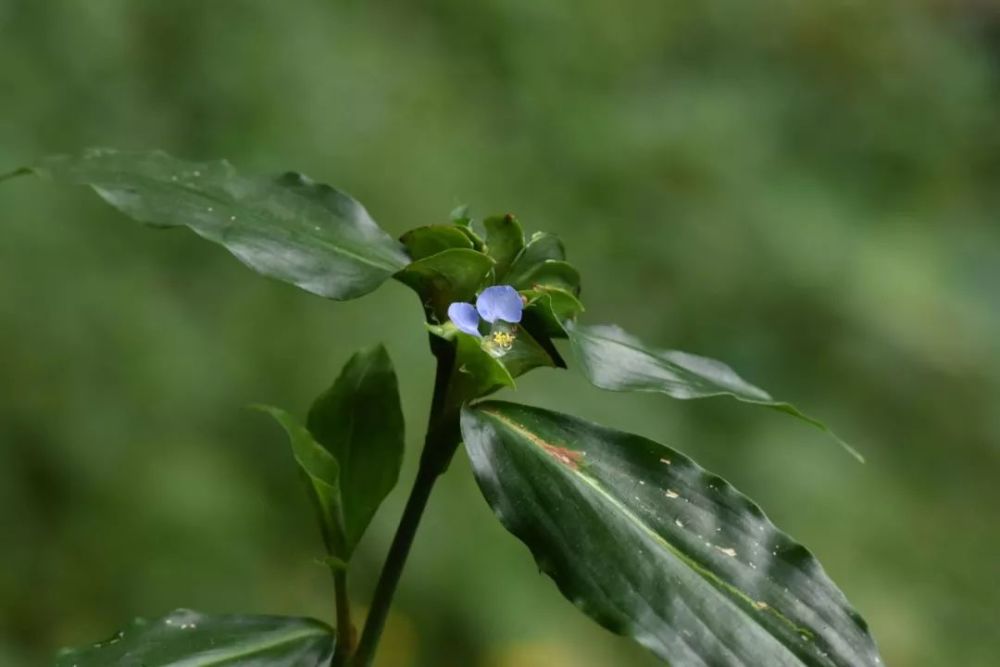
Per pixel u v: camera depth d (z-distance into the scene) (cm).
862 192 212
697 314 180
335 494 73
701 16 215
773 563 71
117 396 136
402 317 148
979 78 230
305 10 164
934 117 221
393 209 154
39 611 129
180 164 74
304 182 74
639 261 180
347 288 72
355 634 74
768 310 183
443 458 72
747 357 178
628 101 198
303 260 72
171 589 132
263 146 151
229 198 73
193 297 147
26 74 142
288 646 73
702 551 71
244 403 142
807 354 183
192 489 134
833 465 170
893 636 155
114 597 132
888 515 168
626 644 147
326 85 159
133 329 138
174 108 153
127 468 134
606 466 71
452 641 140
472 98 181
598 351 72
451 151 165
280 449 144
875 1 223
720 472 162
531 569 146
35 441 132
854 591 156
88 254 141
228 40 156
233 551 135
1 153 137
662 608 70
